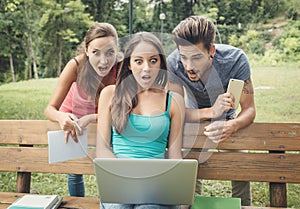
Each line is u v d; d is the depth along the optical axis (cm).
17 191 189
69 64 174
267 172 170
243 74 176
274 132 170
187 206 148
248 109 174
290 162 168
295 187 264
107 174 128
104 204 138
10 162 188
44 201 152
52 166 185
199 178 175
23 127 188
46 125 186
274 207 165
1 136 190
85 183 276
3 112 387
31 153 187
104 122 137
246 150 190
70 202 161
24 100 400
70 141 167
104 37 143
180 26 161
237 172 172
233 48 179
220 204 150
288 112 327
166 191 130
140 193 131
